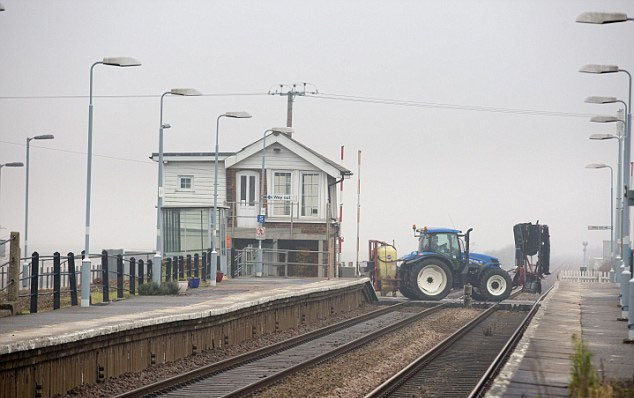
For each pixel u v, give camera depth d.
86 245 40.38
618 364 27.80
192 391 26.61
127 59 40.88
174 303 40.72
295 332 45.00
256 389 26.95
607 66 49.44
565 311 47.91
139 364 30.50
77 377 26.73
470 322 48.72
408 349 38.44
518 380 24.42
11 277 35.25
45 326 29.28
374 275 69.50
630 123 54.72
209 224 68.38
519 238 76.94
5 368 23.14
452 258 67.50
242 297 43.78
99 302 41.69
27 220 64.38
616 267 75.94
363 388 28.02
